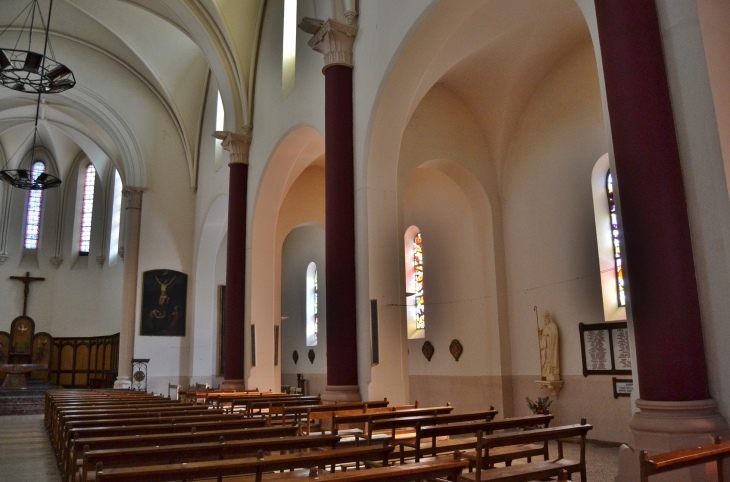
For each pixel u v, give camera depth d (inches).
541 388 457.7
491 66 468.4
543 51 449.4
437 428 217.0
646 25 211.3
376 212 387.2
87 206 1175.0
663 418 187.6
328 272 391.2
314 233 849.5
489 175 509.7
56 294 1138.0
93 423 260.7
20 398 760.3
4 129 956.0
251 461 150.4
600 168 429.7
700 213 196.7
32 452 360.2
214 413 327.9
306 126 497.7
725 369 187.0
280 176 584.4
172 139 888.3
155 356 822.5
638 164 204.1
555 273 454.3
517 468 200.1
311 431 325.1
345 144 400.8
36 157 1167.0
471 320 520.4
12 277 1111.6
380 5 390.0
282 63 555.2
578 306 433.1
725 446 156.3
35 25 781.9
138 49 802.2
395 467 142.9
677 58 207.6
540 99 477.7
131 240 840.3
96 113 847.7
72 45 828.6
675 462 143.2
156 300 836.6
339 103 405.1
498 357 487.5
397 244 392.2
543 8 388.2
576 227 439.8
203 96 868.6
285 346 896.9
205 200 828.0
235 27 616.4
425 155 477.1
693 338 190.7
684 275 194.1
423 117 483.2
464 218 535.8
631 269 203.6
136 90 868.6
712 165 195.8
